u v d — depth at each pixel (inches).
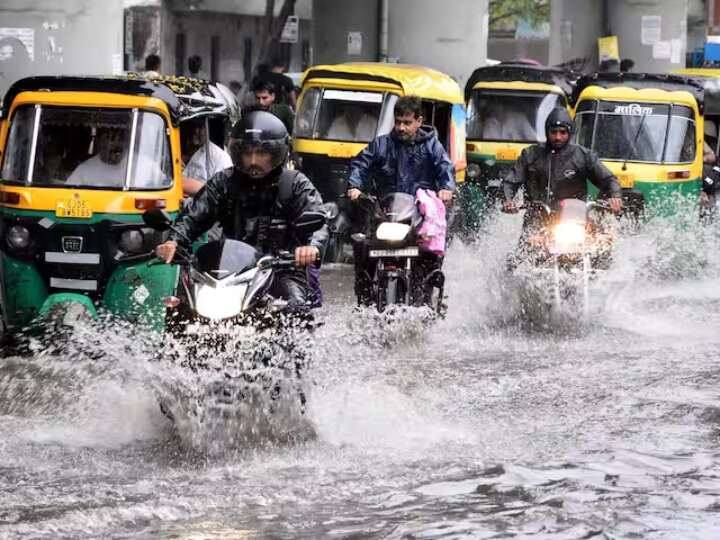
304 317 574.2
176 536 452.8
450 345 844.6
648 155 1288.1
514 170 968.3
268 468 540.4
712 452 584.1
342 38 2206.0
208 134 884.6
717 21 3457.2
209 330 539.5
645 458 571.2
